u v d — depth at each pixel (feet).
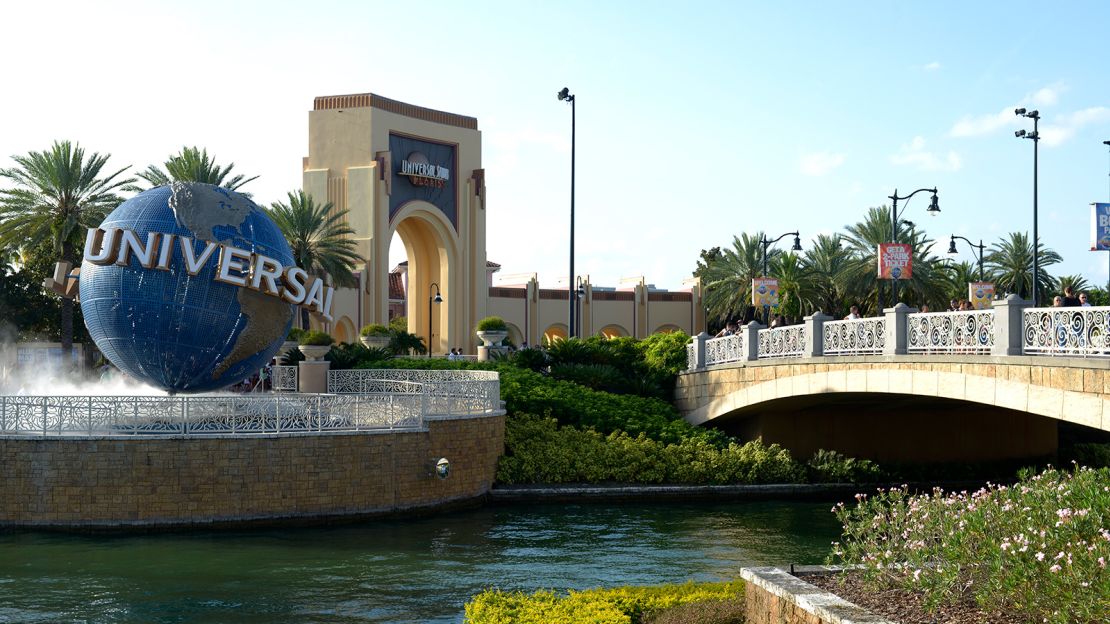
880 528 42.32
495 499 92.38
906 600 38.34
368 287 206.90
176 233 84.74
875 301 192.85
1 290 190.29
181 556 67.97
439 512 85.87
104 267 84.28
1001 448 114.32
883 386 79.77
